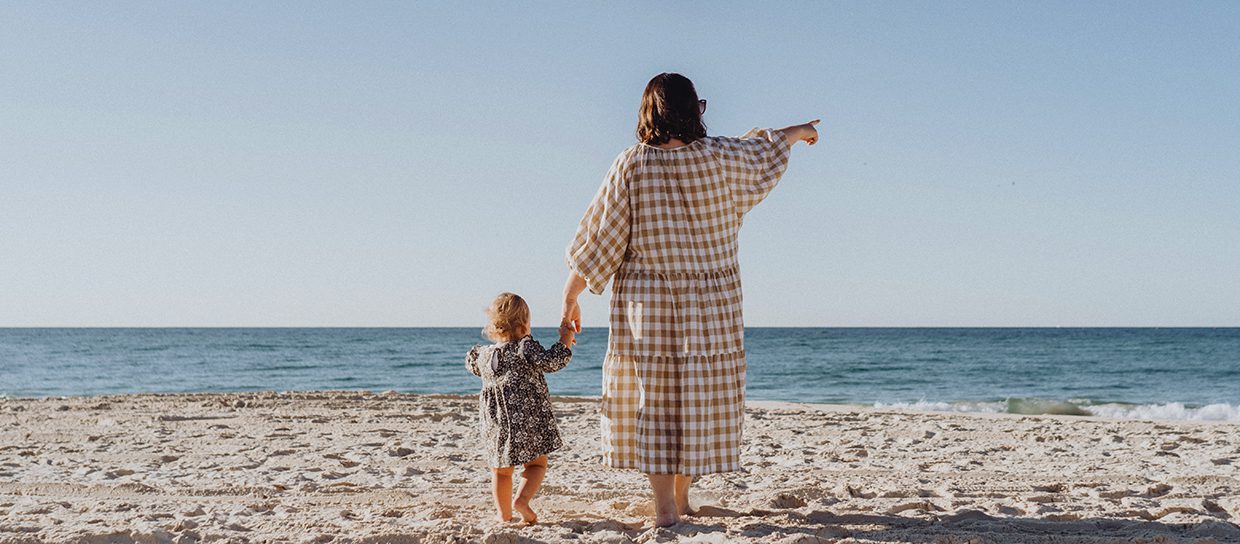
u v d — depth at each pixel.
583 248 3.53
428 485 5.50
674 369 3.47
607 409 3.56
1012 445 7.85
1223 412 15.71
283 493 5.20
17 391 24.52
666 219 3.46
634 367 3.51
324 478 5.81
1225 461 6.70
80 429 8.84
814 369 37.44
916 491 4.92
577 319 3.79
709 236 3.51
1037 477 5.81
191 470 6.15
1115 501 4.72
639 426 3.48
